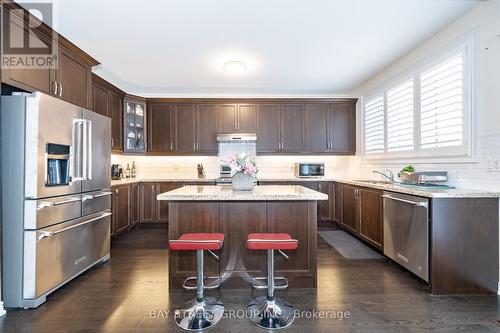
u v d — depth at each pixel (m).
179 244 1.89
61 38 2.56
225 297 2.28
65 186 2.38
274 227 2.43
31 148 2.05
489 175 2.35
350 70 3.92
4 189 2.05
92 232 2.81
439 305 2.14
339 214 4.60
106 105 4.04
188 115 4.99
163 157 5.26
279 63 3.63
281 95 5.21
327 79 4.34
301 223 2.44
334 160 5.32
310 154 5.06
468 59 2.50
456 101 2.64
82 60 2.96
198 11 2.40
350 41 3.01
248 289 2.41
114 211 3.84
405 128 3.46
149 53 3.29
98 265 3.01
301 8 2.37
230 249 2.43
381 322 1.92
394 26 2.71
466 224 2.29
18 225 2.06
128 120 4.71
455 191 2.38
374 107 4.24
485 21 2.34
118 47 3.12
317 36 2.88
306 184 4.82
